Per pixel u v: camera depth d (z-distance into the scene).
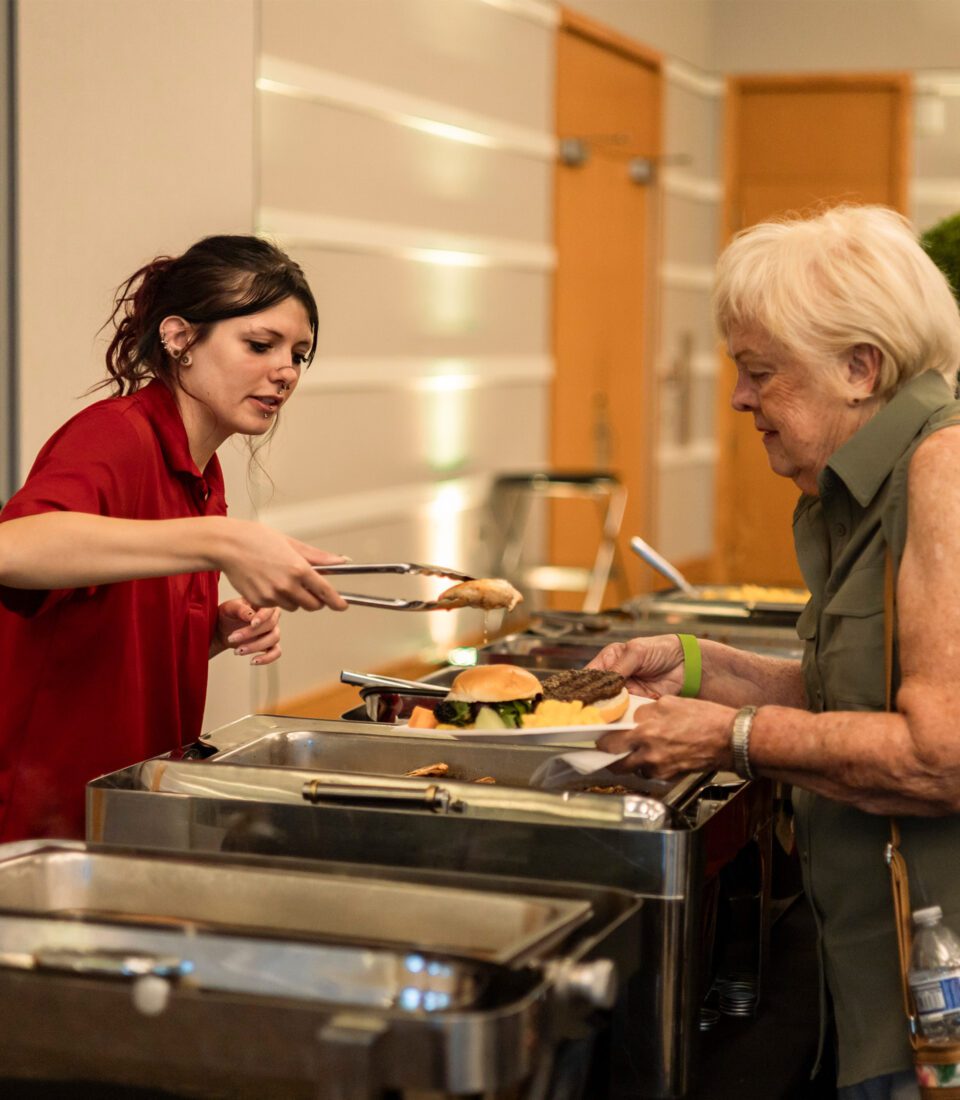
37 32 5.07
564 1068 1.73
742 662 2.85
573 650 3.96
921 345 2.23
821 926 2.36
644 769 2.22
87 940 1.68
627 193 13.36
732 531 15.59
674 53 14.16
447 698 2.57
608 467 13.23
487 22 10.64
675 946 1.99
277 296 2.84
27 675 2.70
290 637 8.42
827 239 2.27
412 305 9.79
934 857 2.17
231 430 2.94
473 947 1.79
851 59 14.73
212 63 5.83
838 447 2.31
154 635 2.83
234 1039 1.50
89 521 2.29
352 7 8.84
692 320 15.17
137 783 2.23
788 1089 2.23
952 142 14.55
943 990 2.06
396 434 9.67
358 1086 1.46
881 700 2.21
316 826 2.11
